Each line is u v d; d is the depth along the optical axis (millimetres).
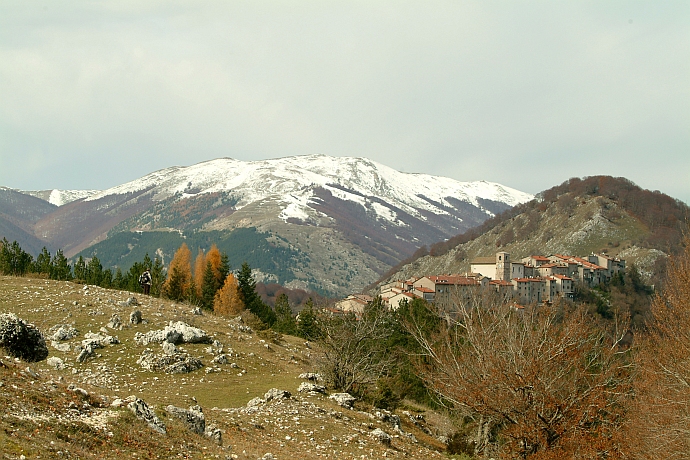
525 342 37656
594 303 159875
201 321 60031
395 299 155375
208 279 110750
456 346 50500
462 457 37375
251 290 112562
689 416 34062
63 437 17266
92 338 45906
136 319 52062
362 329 49719
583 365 39688
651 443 34219
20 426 16703
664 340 41844
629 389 41031
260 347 56344
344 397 40625
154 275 99625
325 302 78312
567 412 34750
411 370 56281
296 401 36281
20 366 22062
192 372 43750
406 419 47031
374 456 29188
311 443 28750
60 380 24609
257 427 29422
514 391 34688
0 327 25406
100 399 21969
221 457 21188
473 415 42344
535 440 33375
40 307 52062
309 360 58219
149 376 41156
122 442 18750
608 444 33812
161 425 21656
